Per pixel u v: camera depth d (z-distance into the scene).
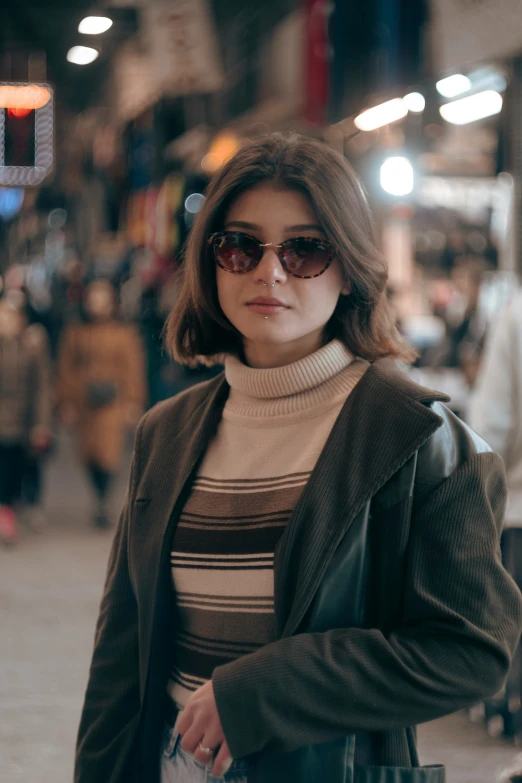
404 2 7.35
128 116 14.99
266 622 1.74
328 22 9.03
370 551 1.70
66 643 6.16
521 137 5.99
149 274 13.05
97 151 18.41
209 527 1.83
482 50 5.98
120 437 10.17
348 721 1.61
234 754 1.61
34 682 5.47
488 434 4.72
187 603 1.85
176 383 10.80
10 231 28.53
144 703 1.88
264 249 1.81
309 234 1.82
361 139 8.62
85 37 15.65
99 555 8.78
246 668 1.62
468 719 5.12
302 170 1.80
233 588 1.78
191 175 11.97
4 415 9.14
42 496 11.95
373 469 1.70
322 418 1.83
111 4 10.44
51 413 9.41
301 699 1.60
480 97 6.98
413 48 7.32
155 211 13.70
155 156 14.23
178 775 1.82
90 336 10.20
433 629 1.63
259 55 11.52
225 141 11.09
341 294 1.92
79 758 1.99
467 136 8.69
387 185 8.08
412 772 1.69
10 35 16.94
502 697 4.81
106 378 10.10
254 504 1.80
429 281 9.02
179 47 10.05
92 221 20.97
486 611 1.63
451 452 1.73
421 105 7.33
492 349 4.77
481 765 4.46
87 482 13.02
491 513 1.70
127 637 2.02
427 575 1.65
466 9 6.11
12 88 17.50
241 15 11.45
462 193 8.98
